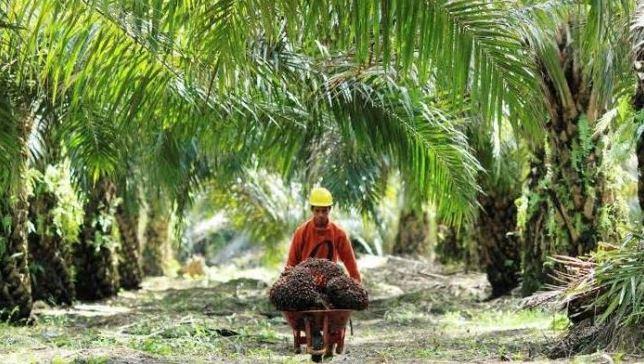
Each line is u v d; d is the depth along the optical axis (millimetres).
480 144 18234
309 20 10219
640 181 12398
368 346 15023
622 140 13070
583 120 16969
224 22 10211
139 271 29672
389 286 29938
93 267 24844
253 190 33406
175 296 26172
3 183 14969
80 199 22469
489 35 10023
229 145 17453
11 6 12555
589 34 10539
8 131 14523
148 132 15969
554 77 15852
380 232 39906
